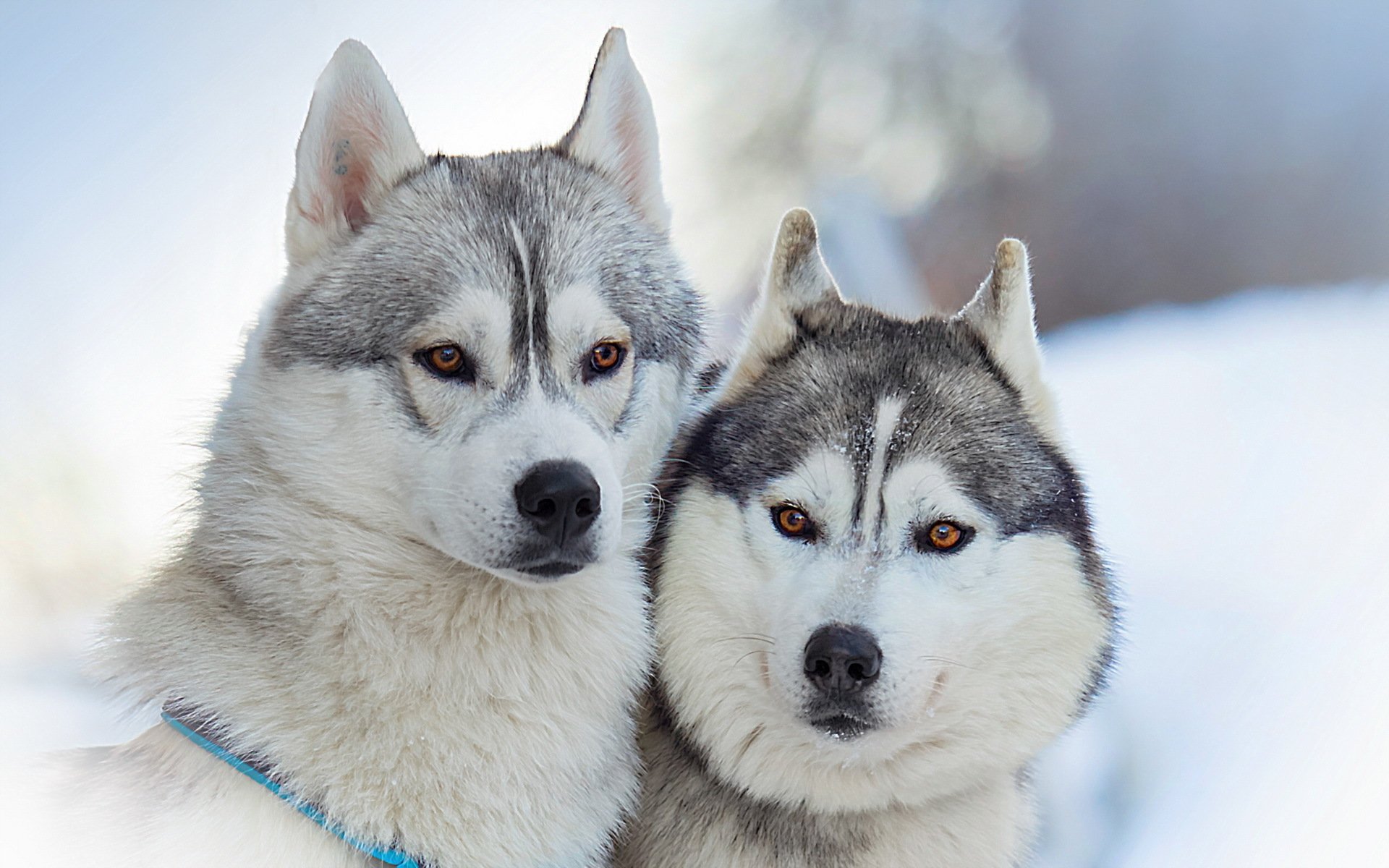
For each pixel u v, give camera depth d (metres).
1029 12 27.53
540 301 3.97
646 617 4.29
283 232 4.28
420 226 4.05
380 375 3.86
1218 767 7.14
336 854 3.57
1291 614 8.24
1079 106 27.19
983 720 4.25
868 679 3.86
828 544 4.12
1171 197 26.16
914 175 27.19
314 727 3.60
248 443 3.91
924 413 4.22
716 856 4.28
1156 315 18.59
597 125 4.62
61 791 3.81
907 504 4.08
